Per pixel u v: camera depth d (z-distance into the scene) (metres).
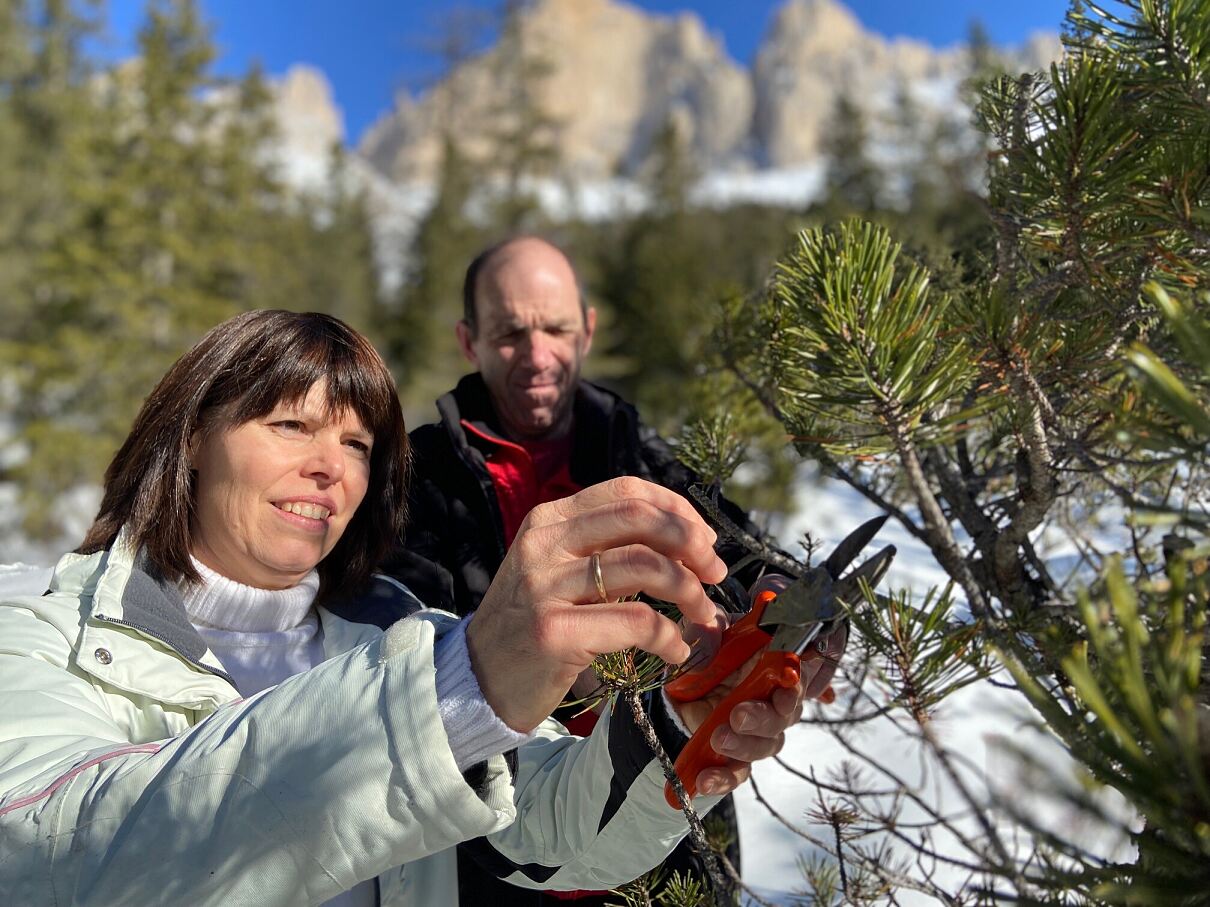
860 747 2.10
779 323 1.12
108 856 0.78
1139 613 0.65
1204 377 0.70
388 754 0.76
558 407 2.17
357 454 1.28
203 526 1.26
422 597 1.76
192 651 1.14
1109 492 1.31
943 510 1.24
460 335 2.44
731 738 0.87
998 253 1.09
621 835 1.09
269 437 1.21
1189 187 0.81
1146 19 0.79
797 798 2.00
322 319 1.28
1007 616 1.02
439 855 1.25
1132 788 0.43
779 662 0.84
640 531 0.77
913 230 1.38
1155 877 0.44
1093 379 1.00
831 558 0.83
